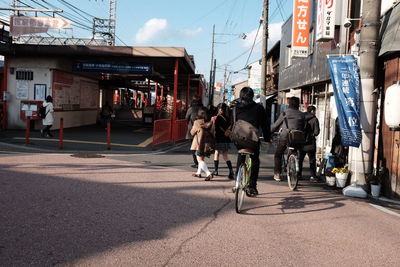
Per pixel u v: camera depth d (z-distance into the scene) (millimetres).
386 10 7988
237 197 5395
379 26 7453
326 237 4602
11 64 17516
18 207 5125
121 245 3955
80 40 18266
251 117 6059
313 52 13695
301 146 7648
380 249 4273
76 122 21094
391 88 6617
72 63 19391
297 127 7809
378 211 6113
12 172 7512
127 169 8742
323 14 10469
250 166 6301
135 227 4574
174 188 6945
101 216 4941
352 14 10406
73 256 3609
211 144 8203
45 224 4496
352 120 7391
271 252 3992
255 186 6543
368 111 7496
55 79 17844
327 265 3732
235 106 6207
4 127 17297
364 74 7512
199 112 8258
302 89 17203
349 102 7434
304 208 6039
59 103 18516
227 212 5516
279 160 8367
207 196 6453
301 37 13422
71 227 4441
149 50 16422
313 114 9086
